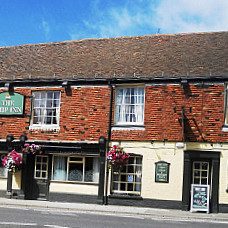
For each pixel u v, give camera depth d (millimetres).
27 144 15672
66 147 15477
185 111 14414
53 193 15758
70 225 9461
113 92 15406
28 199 16031
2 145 16438
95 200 15180
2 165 16594
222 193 13734
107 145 15133
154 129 14680
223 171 13820
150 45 17359
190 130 14266
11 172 16141
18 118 16359
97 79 15438
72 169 15719
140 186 14805
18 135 16234
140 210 13492
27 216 10789
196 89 14414
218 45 16359
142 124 15000
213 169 13883
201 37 17172
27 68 17516
